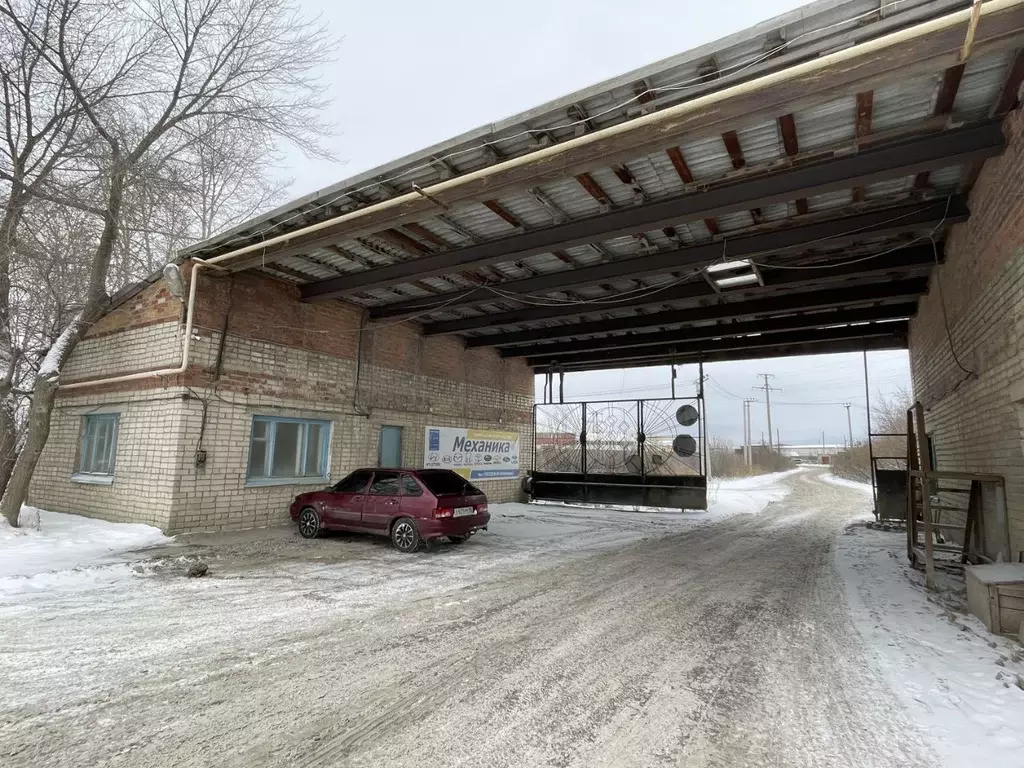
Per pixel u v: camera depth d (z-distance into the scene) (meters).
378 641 4.97
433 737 3.29
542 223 8.77
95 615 5.57
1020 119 5.45
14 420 10.16
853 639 5.23
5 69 10.26
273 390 11.43
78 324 10.28
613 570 8.38
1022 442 6.33
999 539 7.31
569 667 4.44
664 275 10.74
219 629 5.20
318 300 11.98
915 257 9.40
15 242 10.21
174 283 10.04
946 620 5.85
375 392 13.84
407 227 8.89
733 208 7.33
